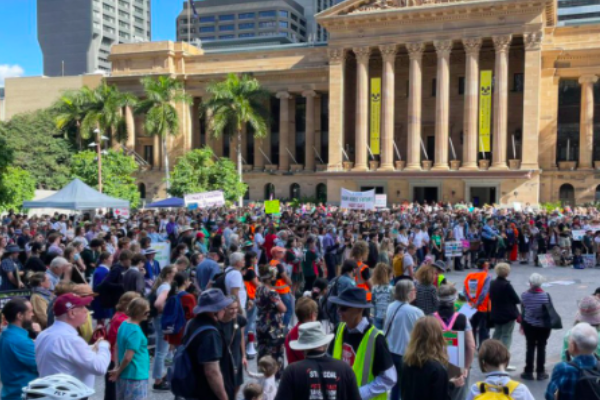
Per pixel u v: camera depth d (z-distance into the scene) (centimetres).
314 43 7819
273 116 8006
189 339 736
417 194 6694
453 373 903
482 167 6122
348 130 7269
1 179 4138
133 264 1348
